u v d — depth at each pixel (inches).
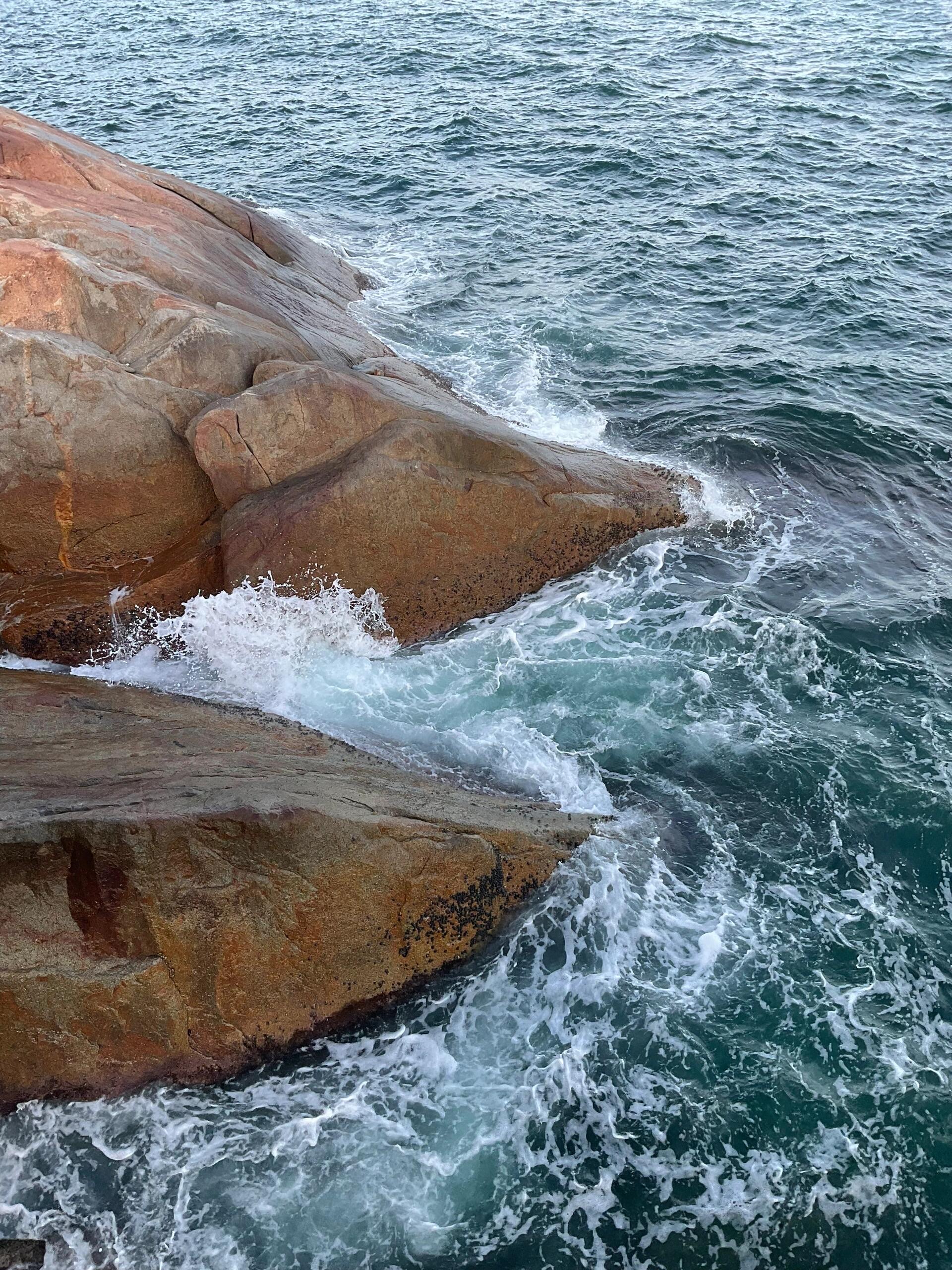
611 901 418.9
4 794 357.1
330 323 749.9
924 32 1594.5
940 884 428.5
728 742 490.3
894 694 515.5
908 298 895.1
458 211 1068.5
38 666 512.7
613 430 719.7
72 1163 343.6
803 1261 319.9
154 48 1696.6
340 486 519.2
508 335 836.0
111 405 512.4
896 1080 361.1
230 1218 331.6
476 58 1533.0
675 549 609.6
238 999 366.9
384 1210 334.0
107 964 352.2
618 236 1005.8
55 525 520.7
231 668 516.4
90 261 566.9
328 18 1801.2
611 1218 331.3
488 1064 373.1
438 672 528.1
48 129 743.7
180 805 357.4
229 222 804.0
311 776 404.8
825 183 1111.0
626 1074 368.2
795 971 396.8
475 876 400.5
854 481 679.1
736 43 1567.4
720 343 832.3
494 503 554.6
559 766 477.1
